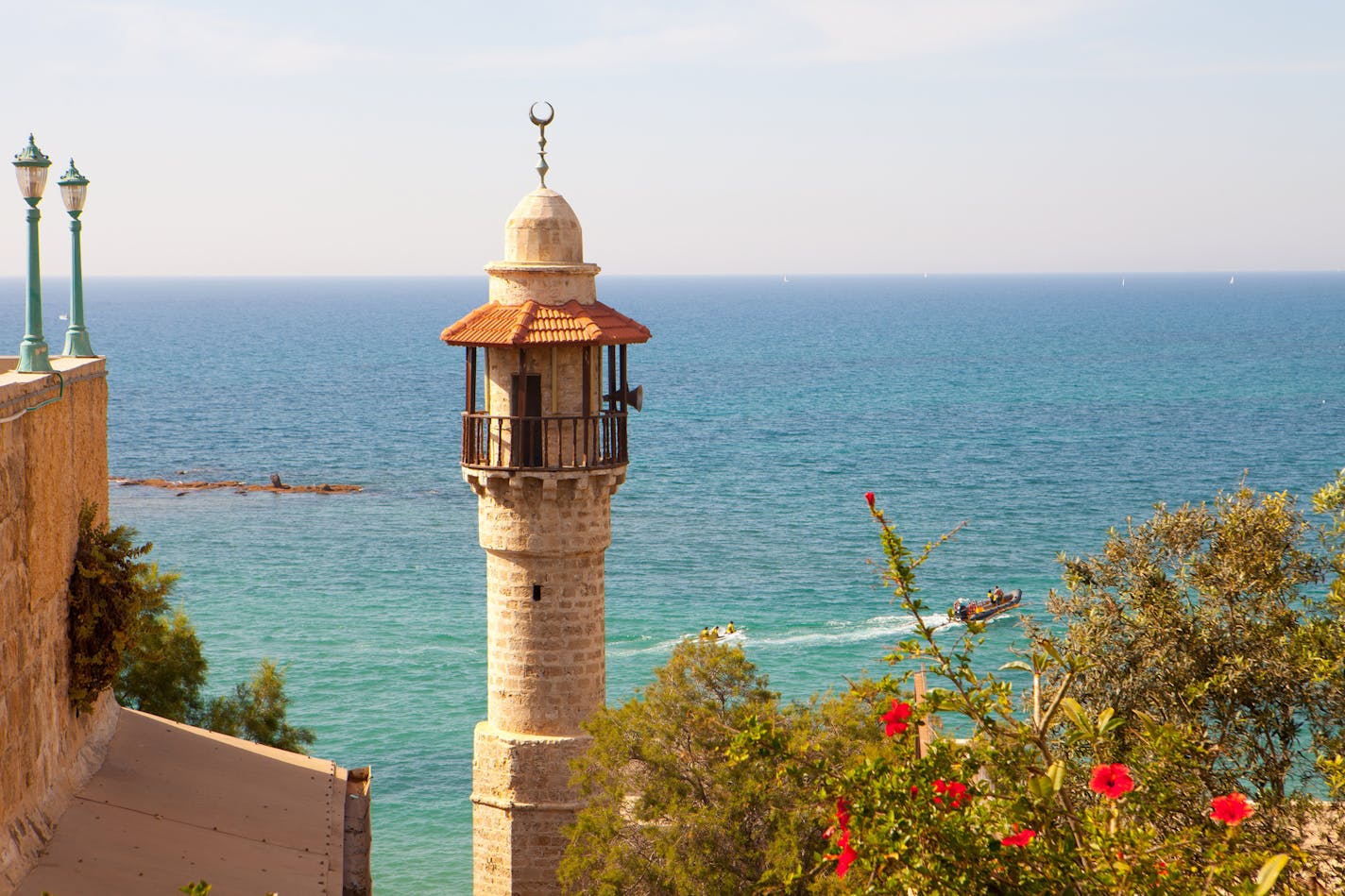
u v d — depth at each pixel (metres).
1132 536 26.23
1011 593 92.19
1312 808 21.55
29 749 20.03
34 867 19.03
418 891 51.66
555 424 35.84
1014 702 52.22
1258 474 145.12
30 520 20.25
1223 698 23.83
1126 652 24.47
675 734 29.92
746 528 118.25
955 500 131.38
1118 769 13.40
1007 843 14.04
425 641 85.12
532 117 37.09
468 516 125.50
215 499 133.12
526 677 36.31
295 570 104.12
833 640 82.62
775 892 25.75
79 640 22.89
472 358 36.47
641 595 94.38
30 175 21.72
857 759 23.80
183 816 22.89
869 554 106.62
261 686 42.84
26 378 20.73
